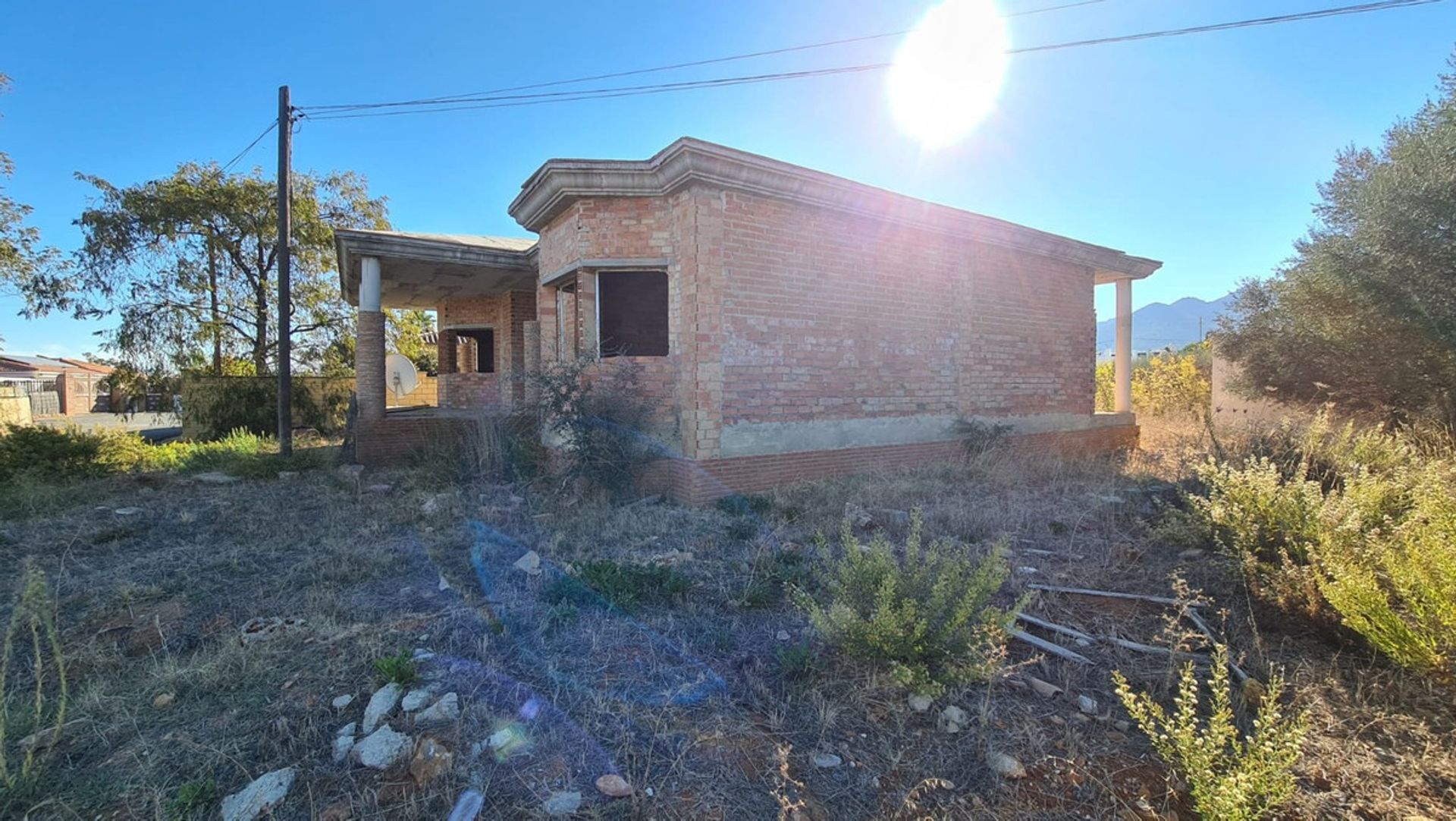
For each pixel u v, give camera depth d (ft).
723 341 22.94
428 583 14.84
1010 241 32.32
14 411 56.95
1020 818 6.95
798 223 24.89
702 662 10.60
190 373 56.65
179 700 9.49
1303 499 14.46
